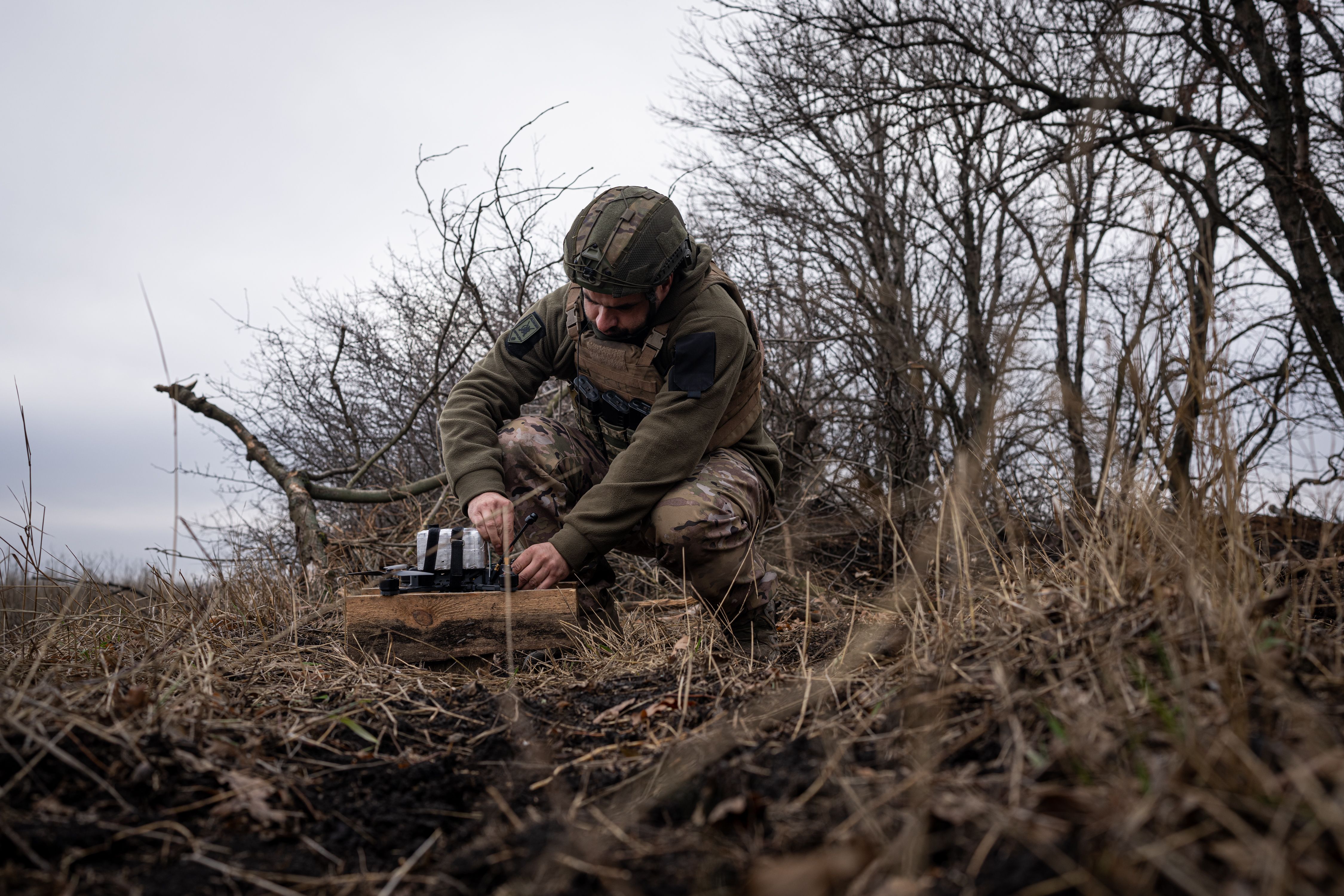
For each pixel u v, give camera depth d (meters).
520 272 5.11
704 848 1.23
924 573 2.22
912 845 1.05
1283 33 5.94
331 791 1.55
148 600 2.95
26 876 1.17
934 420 4.82
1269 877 0.88
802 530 5.01
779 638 3.06
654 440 2.60
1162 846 0.96
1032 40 6.70
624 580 4.84
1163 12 5.83
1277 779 1.04
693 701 2.00
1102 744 1.22
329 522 6.86
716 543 2.60
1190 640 1.46
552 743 1.81
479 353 6.69
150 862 1.25
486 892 1.22
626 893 1.13
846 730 1.57
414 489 4.76
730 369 2.68
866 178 7.34
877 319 6.55
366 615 2.47
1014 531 2.14
